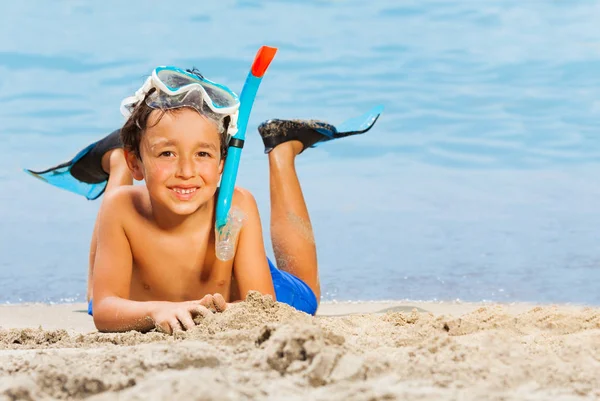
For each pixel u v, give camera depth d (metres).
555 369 3.36
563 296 6.69
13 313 6.31
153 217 5.04
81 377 3.08
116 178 6.58
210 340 3.70
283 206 6.35
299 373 3.17
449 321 4.18
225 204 4.88
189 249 5.07
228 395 2.88
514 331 4.16
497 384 3.18
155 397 2.81
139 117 4.77
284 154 6.47
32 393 3.00
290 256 6.25
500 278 7.16
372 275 7.38
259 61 4.77
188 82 4.78
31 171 7.09
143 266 5.10
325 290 7.02
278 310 4.38
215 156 4.81
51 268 7.83
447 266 7.57
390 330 4.30
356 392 2.98
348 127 7.19
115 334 4.42
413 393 3.00
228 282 5.24
